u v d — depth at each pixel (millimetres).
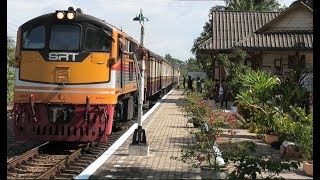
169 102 30047
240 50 22906
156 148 11242
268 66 25172
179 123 17281
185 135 13789
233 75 22438
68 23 10594
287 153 10266
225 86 23984
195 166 8305
